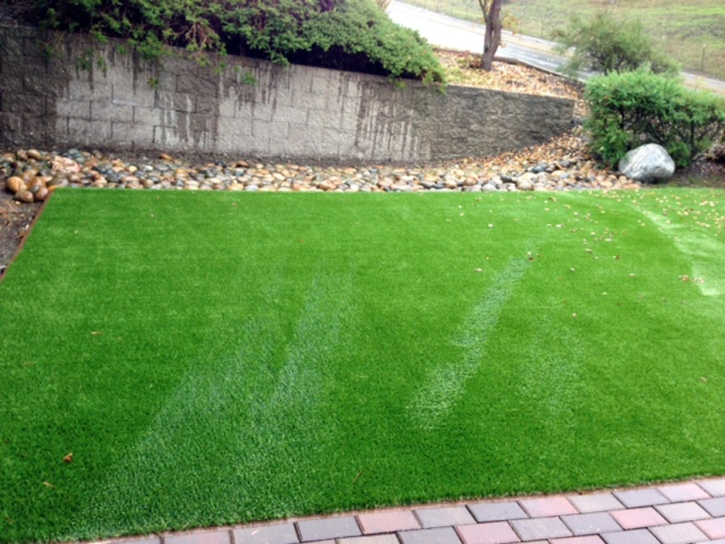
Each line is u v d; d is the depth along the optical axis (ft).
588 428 10.65
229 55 28.43
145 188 23.00
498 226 21.59
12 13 26.40
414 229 20.57
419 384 11.60
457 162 33.47
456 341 13.35
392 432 10.14
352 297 15.12
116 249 16.80
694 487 9.41
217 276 15.67
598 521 8.58
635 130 32.14
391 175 29.55
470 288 16.17
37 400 10.24
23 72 25.68
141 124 27.81
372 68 31.68
